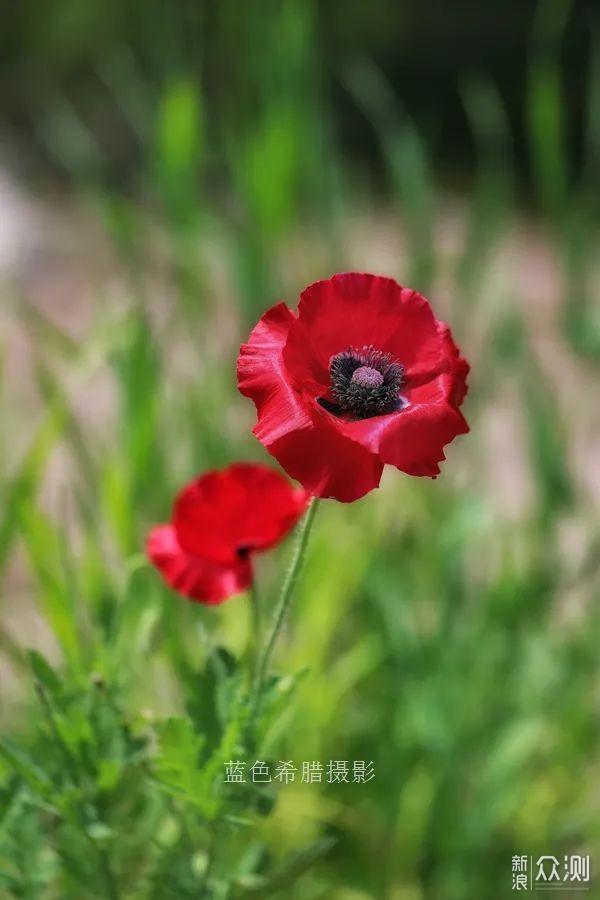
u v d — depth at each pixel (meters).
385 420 0.64
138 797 0.74
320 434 0.64
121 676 0.79
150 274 1.11
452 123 3.78
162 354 1.01
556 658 1.06
